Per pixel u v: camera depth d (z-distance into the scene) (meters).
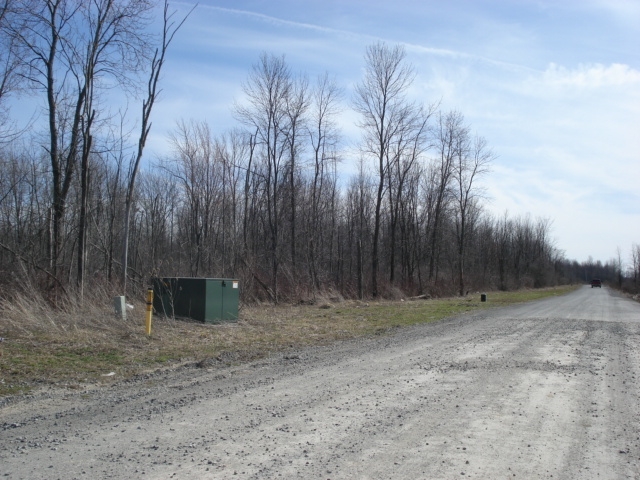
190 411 6.70
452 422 6.28
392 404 7.11
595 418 6.57
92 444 5.35
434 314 24.25
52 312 13.64
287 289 29.28
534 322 20.53
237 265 27.17
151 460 4.89
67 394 7.68
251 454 5.07
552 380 8.87
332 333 16.08
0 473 4.54
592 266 184.50
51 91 18.17
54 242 17.78
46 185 25.09
